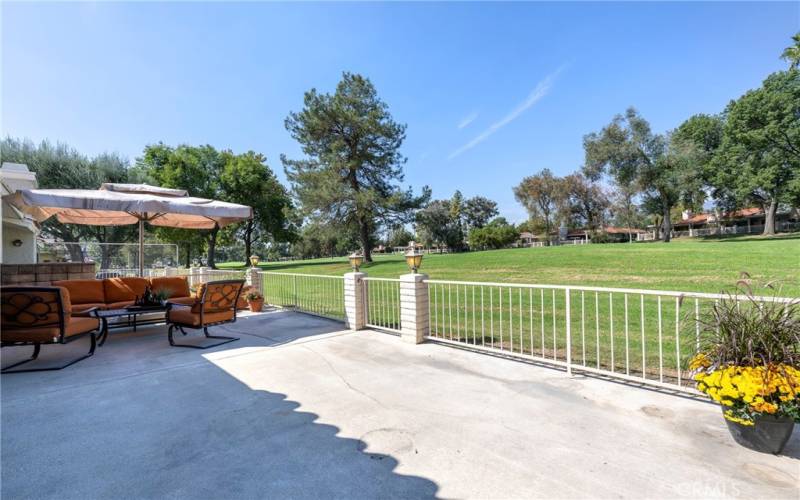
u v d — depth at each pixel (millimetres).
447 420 2820
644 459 2244
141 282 7395
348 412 2996
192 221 8805
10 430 2742
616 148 33656
